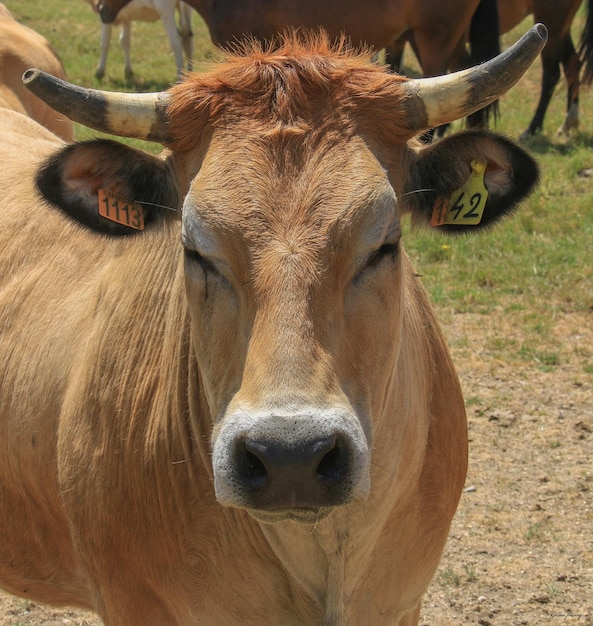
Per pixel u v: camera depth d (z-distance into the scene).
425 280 14.25
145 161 5.51
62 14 35.59
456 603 8.18
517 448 10.34
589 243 15.27
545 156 19.56
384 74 5.22
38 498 6.50
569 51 21.44
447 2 17.86
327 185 4.77
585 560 8.66
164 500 5.60
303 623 5.53
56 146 8.48
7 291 7.07
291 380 4.39
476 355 12.17
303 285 4.57
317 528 5.19
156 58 29.80
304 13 17.34
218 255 4.78
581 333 12.69
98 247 6.82
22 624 8.22
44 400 6.38
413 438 5.55
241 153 4.88
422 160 5.39
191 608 5.65
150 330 5.91
